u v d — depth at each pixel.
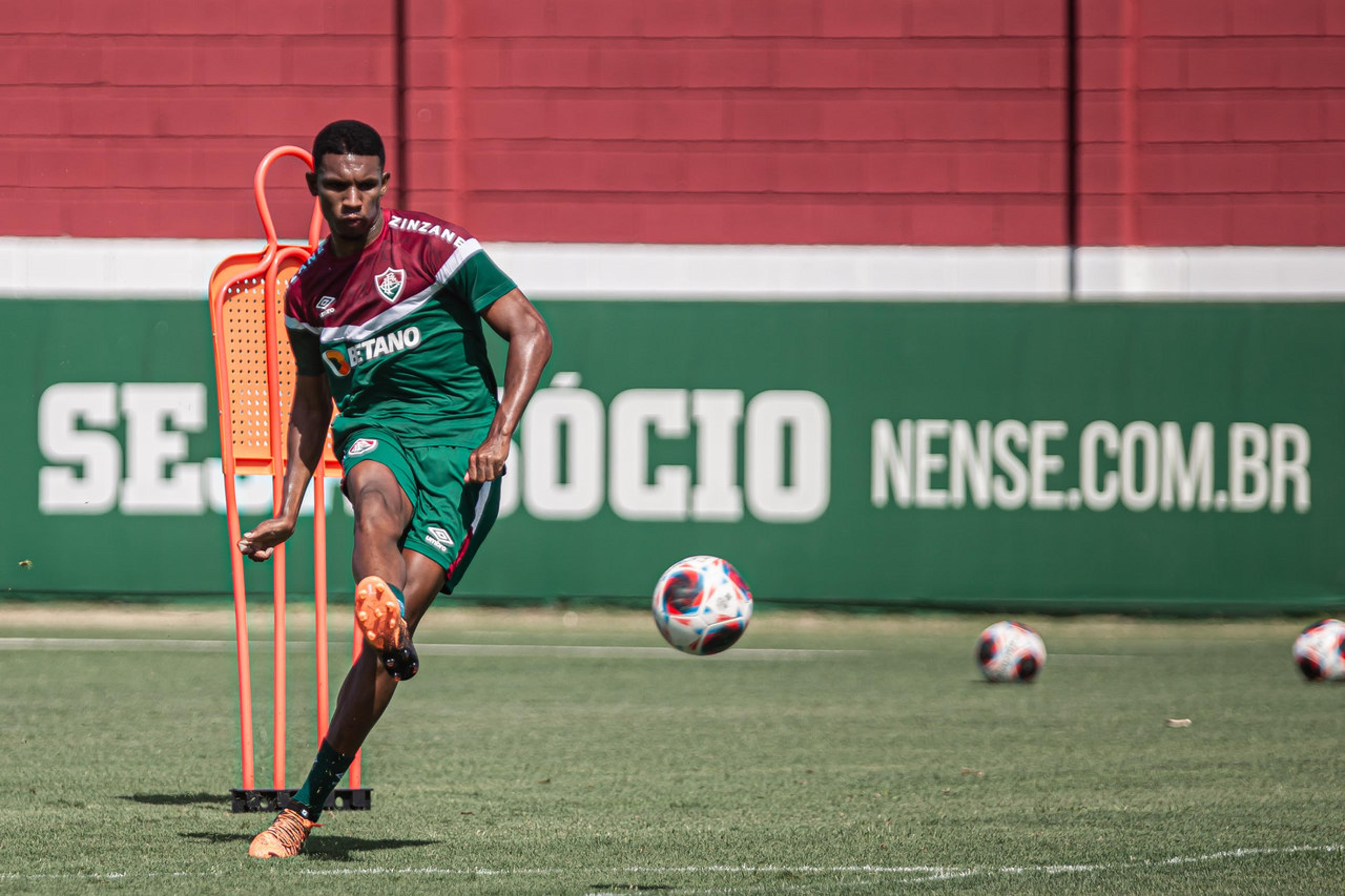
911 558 48.12
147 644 41.28
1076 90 55.69
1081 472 48.12
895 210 56.12
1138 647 43.28
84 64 55.72
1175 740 26.17
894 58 56.00
